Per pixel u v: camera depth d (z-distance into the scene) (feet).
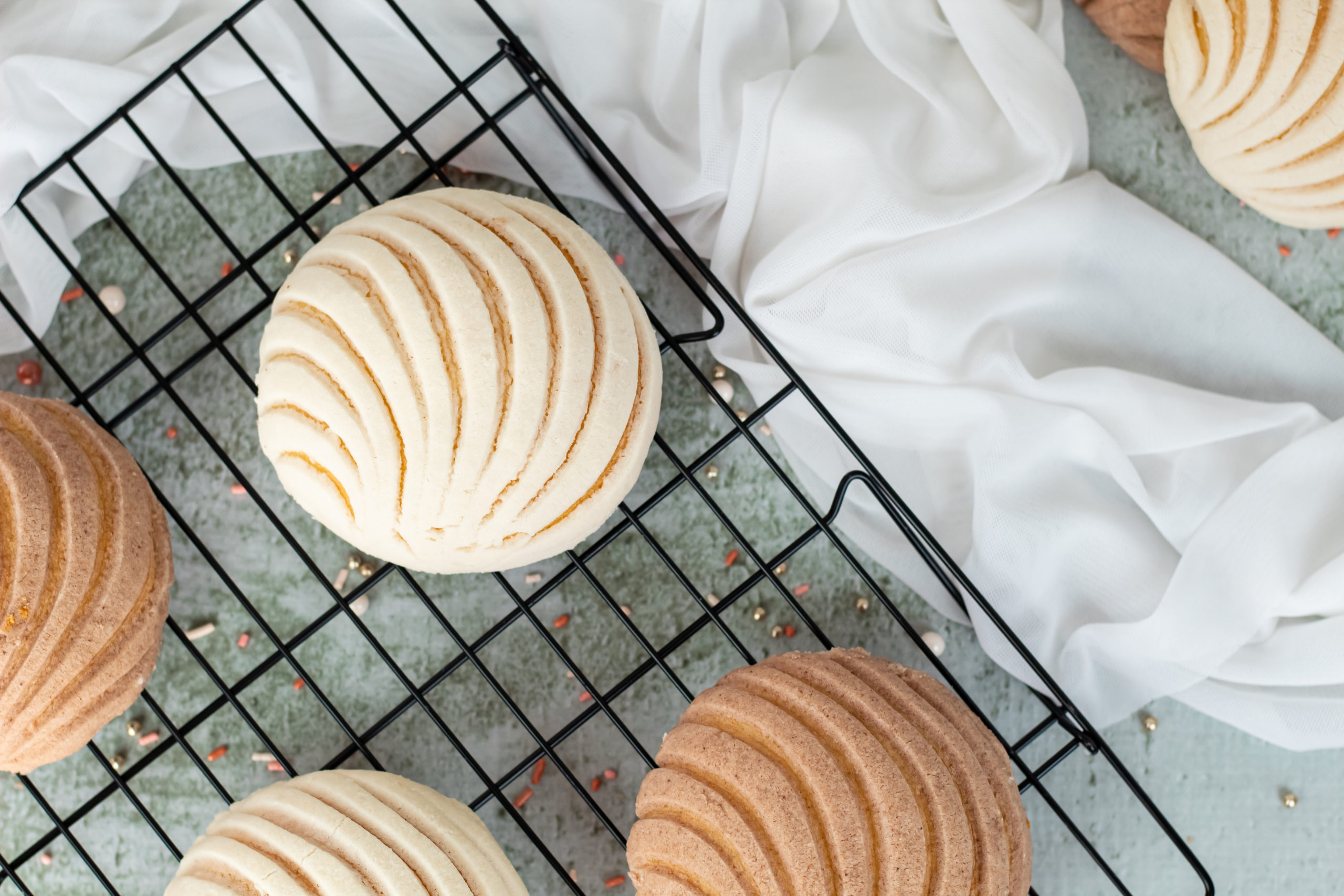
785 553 2.52
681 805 2.38
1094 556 2.59
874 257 2.54
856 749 2.37
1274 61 2.41
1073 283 2.60
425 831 2.42
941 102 2.56
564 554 2.64
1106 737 2.63
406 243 2.39
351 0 2.57
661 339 2.65
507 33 2.53
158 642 2.49
